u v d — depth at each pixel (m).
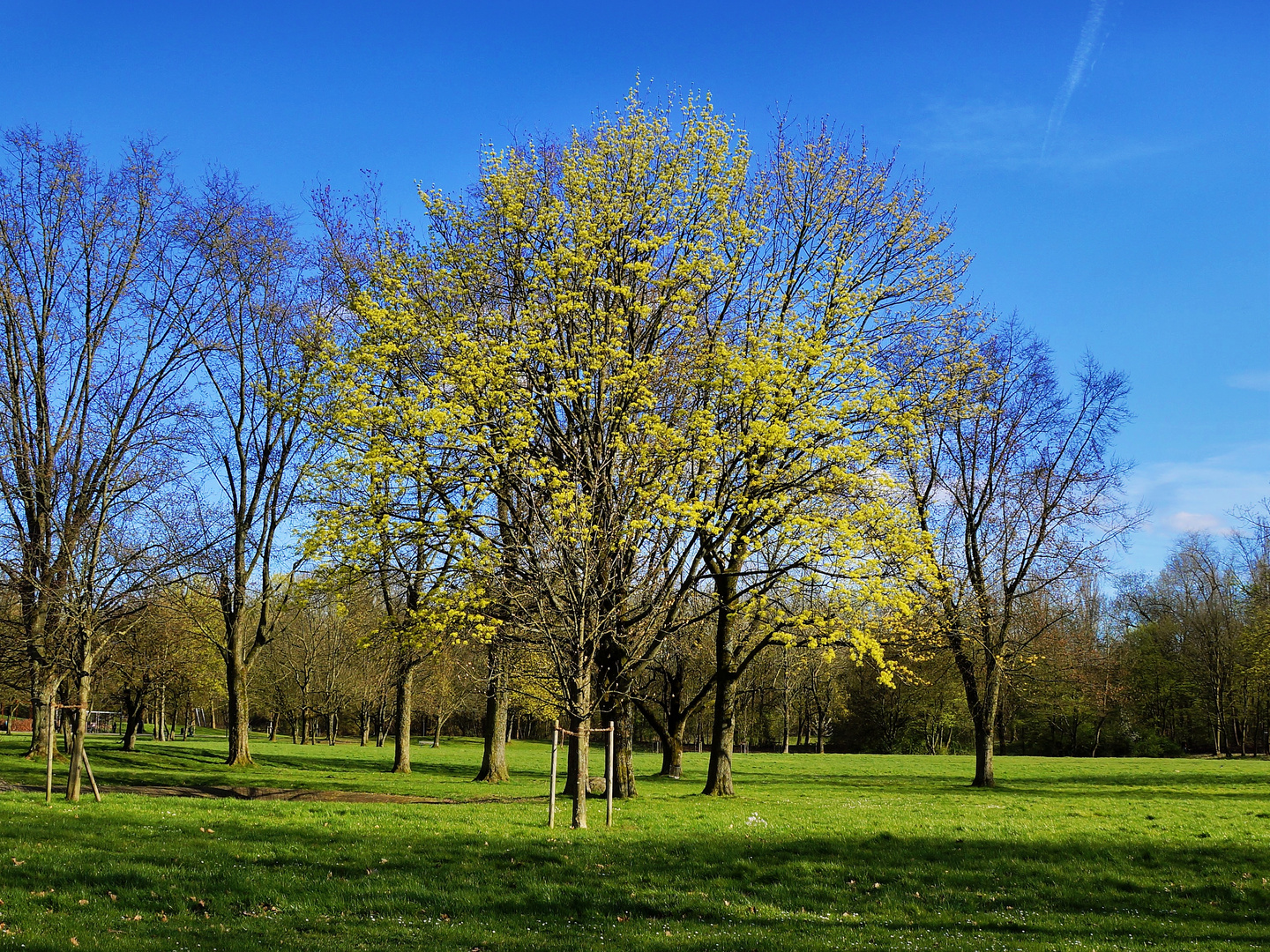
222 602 37.53
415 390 21.91
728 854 15.65
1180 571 82.88
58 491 26.23
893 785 36.59
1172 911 13.55
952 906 13.51
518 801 24.08
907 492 31.62
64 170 29.98
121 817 16.91
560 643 17.86
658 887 13.82
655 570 20.22
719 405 23.23
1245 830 19.62
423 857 14.66
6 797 19.12
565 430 22.22
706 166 24.72
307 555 22.16
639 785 32.12
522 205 23.83
